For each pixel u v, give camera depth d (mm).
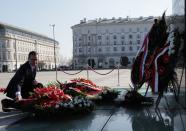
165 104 6285
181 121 4773
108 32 107438
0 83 22953
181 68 5586
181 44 5398
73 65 107750
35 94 5469
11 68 97375
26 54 108000
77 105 5270
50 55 130375
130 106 6223
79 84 7125
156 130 4305
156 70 6004
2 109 6098
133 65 6645
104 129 4398
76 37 109188
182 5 5027
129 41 106625
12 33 98438
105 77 25203
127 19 108562
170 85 6582
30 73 6137
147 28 105500
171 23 6344
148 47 6234
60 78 27156
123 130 4332
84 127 4531
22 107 5414
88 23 108125
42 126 4645
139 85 6488
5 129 4539
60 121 4941
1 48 93188
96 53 108000
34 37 114750
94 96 6707
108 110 5828
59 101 5246
